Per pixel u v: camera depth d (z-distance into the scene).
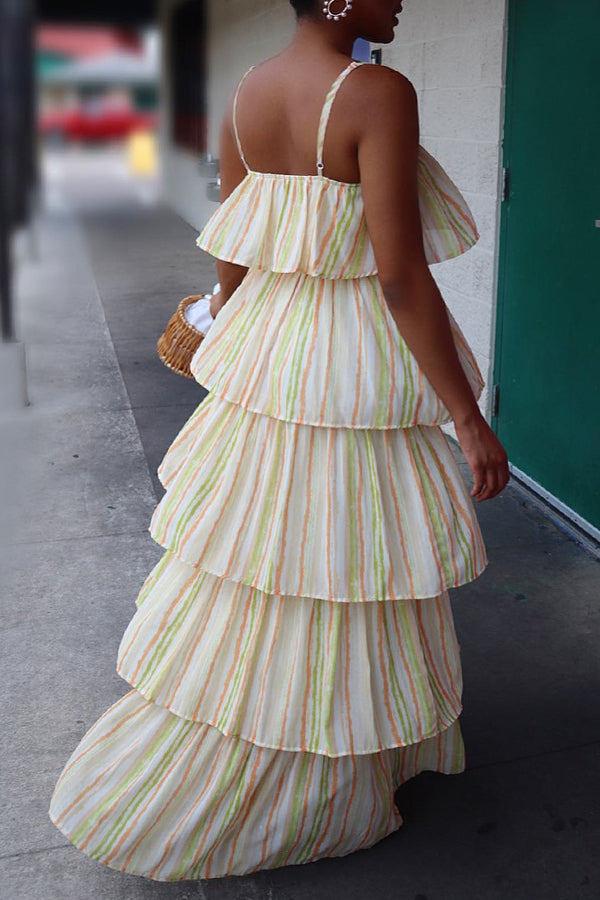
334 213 1.42
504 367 3.82
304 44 1.43
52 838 1.93
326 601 1.55
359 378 1.45
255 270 1.61
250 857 1.73
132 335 5.98
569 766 2.15
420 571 1.52
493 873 1.82
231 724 1.57
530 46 3.30
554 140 3.22
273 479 1.51
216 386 1.56
